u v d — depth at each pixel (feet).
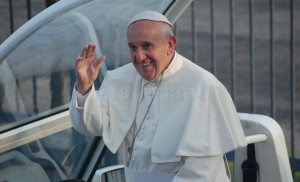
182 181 33.14
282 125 84.48
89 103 34.37
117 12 47.91
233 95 83.35
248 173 45.65
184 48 89.81
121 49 47.75
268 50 93.09
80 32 46.42
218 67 89.71
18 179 43.42
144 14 32.71
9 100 43.11
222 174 34.76
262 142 44.88
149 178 34.71
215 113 33.50
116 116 35.70
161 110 34.40
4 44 43.47
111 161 48.21
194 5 84.84
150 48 32.42
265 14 97.45
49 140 44.11
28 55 44.27
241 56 91.66
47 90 44.57
